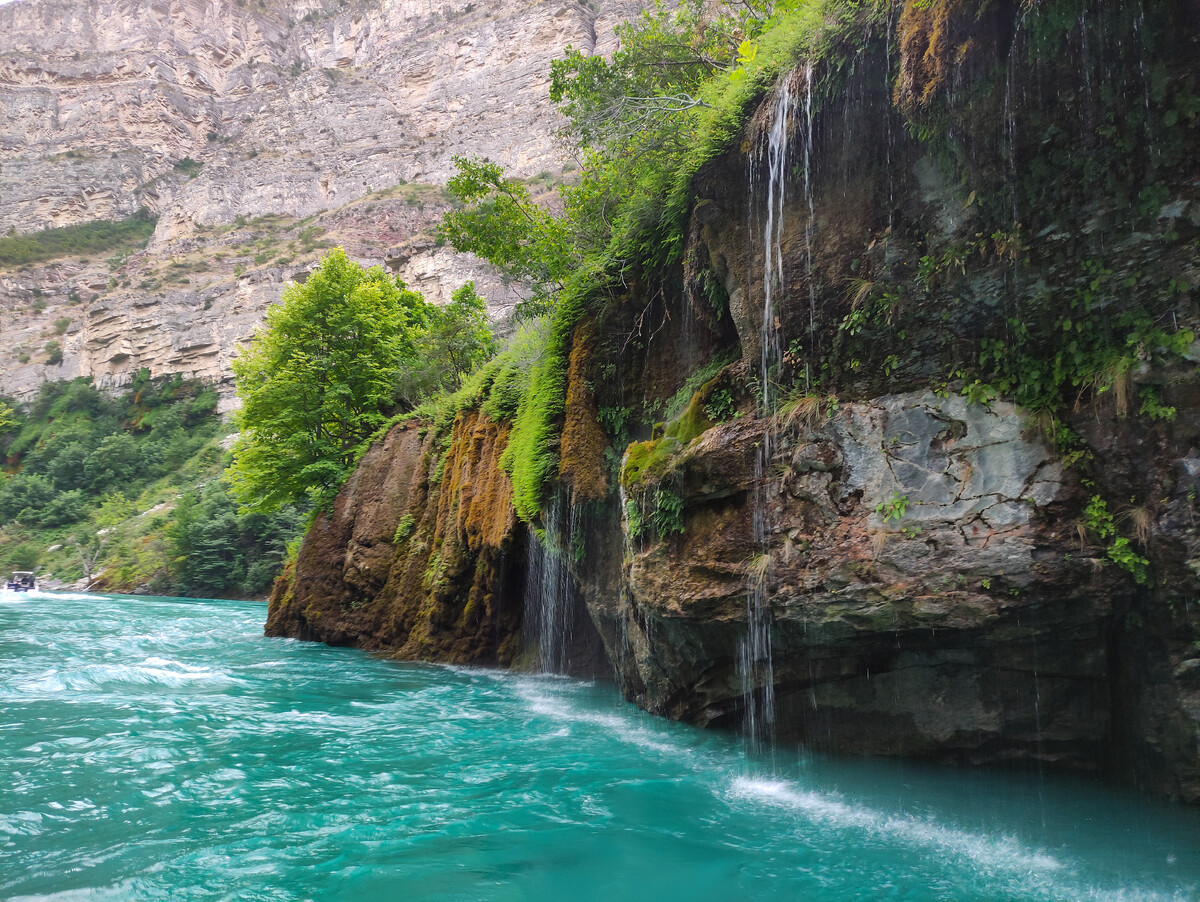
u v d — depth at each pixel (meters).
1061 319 5.12
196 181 117.69
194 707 9.45
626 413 9.91
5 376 102.69
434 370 22.91
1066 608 5.01
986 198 5.32
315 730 8.25
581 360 10.21
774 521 6.30
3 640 16.94
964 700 5.66
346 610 17.75
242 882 4.28
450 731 8.20
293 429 22.27
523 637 13.03
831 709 6.40
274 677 12.30
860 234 6.05
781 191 6.59
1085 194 4.93
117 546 53.88
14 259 121.00
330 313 22.98
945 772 5.86
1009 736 5.52
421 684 11.69
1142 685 4.95
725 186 7.37
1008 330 5.37
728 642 6.93
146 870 4.44
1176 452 4.65
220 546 44.12
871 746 6.19
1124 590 4.84
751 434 6.60
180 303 90.75
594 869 4.49
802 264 6.41
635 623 8.26
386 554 17.45
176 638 18.80
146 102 143.38
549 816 5.43
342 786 6.16
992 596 5.14
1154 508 4.70
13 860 4.57
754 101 7.04
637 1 106.12
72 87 148.75
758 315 6.95
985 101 5.12
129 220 133.88
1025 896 4.12
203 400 83.75
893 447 5.76
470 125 108.75
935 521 5.46
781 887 4.25
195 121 145.75
